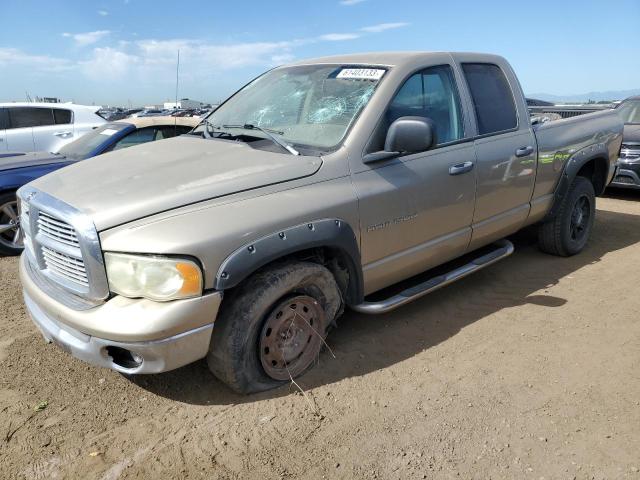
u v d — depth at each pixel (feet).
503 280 15.67
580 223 17.70
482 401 9.84
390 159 11.14
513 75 14.98
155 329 8.19
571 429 9.08
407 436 8.91
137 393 10.09
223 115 13.56
